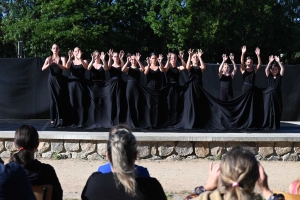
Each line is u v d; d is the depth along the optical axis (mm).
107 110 10516
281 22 31188
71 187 6867
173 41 28375
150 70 10570
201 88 10477
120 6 28953
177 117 10602
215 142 9266
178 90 10578
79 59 10531
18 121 12773
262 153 9391
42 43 26859
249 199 2529
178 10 26734
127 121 10469
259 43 30969
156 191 3215
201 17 27141
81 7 26969
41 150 9188
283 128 11172
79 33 25672
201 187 3266
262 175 3049
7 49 33188
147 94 10438
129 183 3055
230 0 27547
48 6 26156
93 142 9109
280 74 10758
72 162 8836
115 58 10578
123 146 3084
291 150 9438
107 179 3141
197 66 10578
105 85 10531
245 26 28875
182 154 9250
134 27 30391
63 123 10500
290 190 3947
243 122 10562
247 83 10641
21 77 13430
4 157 9188
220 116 10461
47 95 13500
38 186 3859
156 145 9211
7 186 3297
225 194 2631
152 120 10484
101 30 26500
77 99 10445
